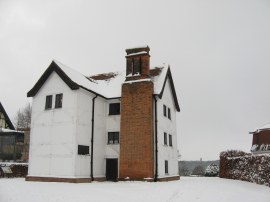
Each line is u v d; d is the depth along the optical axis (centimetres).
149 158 2567
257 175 2322
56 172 2503
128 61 2881
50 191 1744
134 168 2600
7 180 2572
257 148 4062
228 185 2169
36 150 2633
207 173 4156
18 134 3812
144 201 1470
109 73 3334
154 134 2697
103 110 2916
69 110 2570
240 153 2936
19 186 1991
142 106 2681
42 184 2203
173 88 3247
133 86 2756
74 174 2438
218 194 1700
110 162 2877
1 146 3956
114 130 2886
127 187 2052
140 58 2836
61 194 1631
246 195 1669
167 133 2991
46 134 2622
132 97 2738
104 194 1678
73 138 2498
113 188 1981
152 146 2631
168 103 3119
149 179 2527
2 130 3984
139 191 1823
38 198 1472
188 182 2477
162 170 2734
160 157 2712
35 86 2736
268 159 2162
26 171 3173
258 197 1602
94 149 2716
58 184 2236
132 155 2627
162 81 2892
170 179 2869
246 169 2569
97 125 2795
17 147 4181
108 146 2877
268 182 2119
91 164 2642
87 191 1791
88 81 2964
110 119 2922
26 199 1431
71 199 1480
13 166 3023
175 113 3347
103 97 2873
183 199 1534
